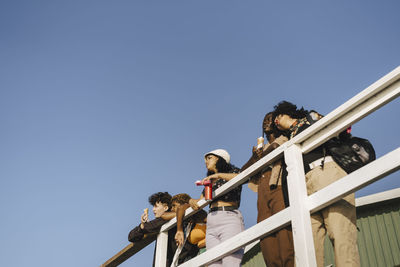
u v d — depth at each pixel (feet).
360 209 21.93
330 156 9.64
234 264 11.34
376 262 20.35
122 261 17.20
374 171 7.77
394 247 19.92
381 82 8.04
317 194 8.91
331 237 8.89
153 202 16.67
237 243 10.80
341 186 8.37
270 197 10.52
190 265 12.38
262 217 10.69
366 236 21.24
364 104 8.48
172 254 14.70
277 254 9.84
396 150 7.54
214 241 12.25
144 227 15.23
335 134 9.02
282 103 11.49
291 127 11.03
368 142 9.55
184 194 15.96
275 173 10.41
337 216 8.86
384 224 20.74
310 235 8.72
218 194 12.45
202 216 14.35
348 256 8.51
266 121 12.91
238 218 12.48
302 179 9.40
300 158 9.67
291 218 9.13
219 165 14.03
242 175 11.43
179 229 13.73
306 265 8.35
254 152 12.36
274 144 11.25
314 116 10.64
